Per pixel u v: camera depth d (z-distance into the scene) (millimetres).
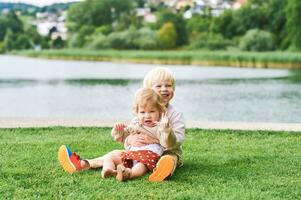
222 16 39062
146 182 4105
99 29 42812
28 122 7020
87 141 5801
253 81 21422
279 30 36875
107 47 40500
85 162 4441
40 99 16859
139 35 39875
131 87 19766
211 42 38875
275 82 20969
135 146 4395
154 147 4355
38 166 4598
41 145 5527
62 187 4008
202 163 4762
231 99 15680
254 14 37812
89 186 4016
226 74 25344
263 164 4734
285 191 3930
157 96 4477
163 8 42031
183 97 16234
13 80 23766
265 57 31688
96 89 19156
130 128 4492
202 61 33969
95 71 28531
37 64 34844
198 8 41000
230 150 5352
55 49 43344
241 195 3822
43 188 3990
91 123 6988
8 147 5406
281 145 5602
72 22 43750
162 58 35594
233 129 6500
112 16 42969
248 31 37250
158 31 39875
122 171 4086
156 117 4445
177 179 4207
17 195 3842
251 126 6789
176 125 4488
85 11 43469
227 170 4516
